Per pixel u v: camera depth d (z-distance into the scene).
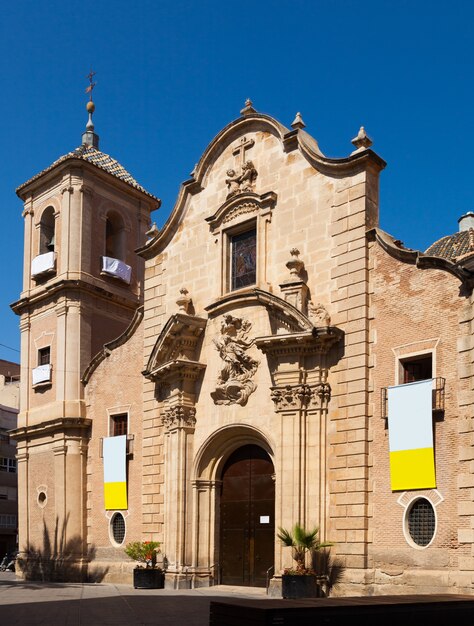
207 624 16.67
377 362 23.67
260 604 11.62
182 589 27.02
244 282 28.72
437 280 22.52
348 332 24.48
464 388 21.11
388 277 23.95
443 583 20.53
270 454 26.53
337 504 23.66
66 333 36.28
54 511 34.84
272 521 26.75
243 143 29.53
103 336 37.34
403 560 21.69
